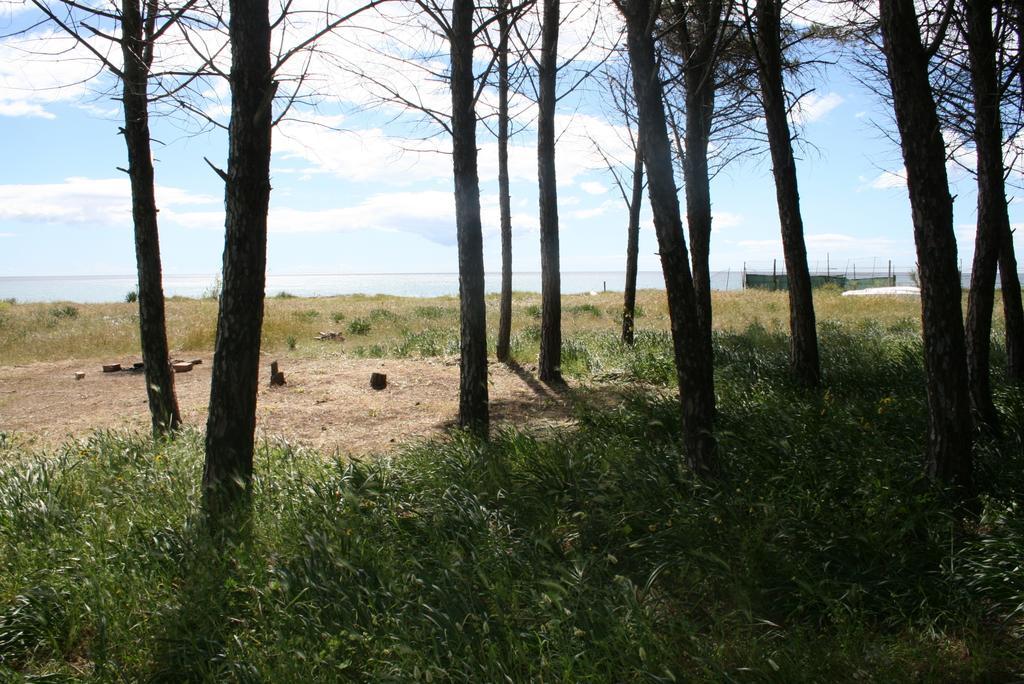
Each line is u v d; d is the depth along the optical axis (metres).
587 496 4.80
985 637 3.48
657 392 9.47
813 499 4.61
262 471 5.75
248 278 4.77
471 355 6.94
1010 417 6.46
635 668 3.05
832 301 26.80
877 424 6.27
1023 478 5.02
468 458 5.72
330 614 3.49
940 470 4.87
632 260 13.66
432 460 5.83
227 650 3.31
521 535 4.38
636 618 3.35
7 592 3.92
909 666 3.26
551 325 11.34
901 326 16.44
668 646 3.26
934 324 4.90
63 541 4.45
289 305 32.41
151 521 4.70
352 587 3.63
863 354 10.62
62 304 31.16
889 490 4.54
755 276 43.19
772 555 3.93
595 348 13.70
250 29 4.58
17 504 4.97
